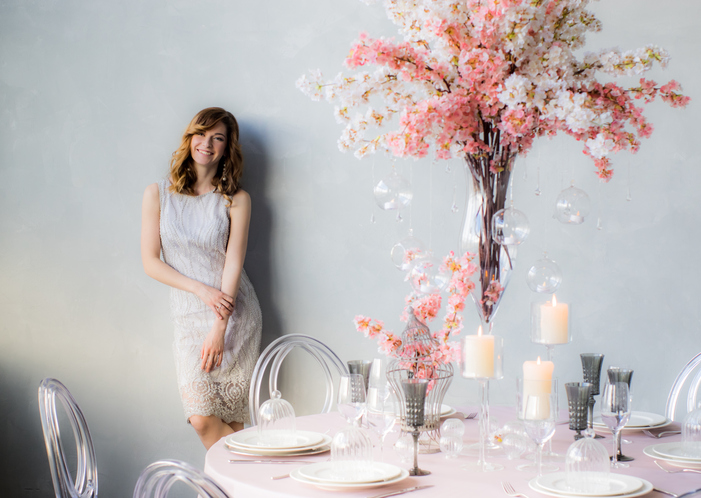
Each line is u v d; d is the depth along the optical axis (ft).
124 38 9.55
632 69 4.94
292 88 9.31
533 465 4.42
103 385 9.46
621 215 8.59
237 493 4.06
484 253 5.13
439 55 4.90
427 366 4.96
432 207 9.00
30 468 9.47
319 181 9.26
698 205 8.46
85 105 9.58
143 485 3.43
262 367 7.82
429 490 3.85
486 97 4.70
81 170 9.56
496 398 8.86
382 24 9.08
